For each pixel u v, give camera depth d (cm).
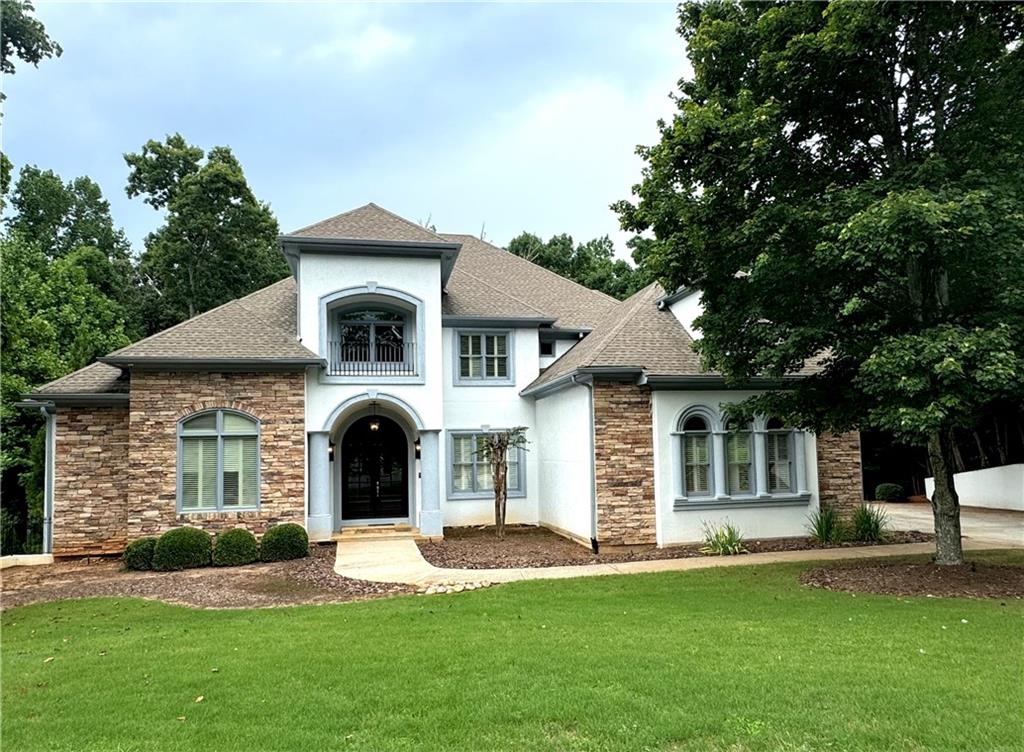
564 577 1130
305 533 1420
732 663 608
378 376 1639
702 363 1242
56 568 1377
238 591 1085
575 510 1559
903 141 1060
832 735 443
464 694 535
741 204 1016
